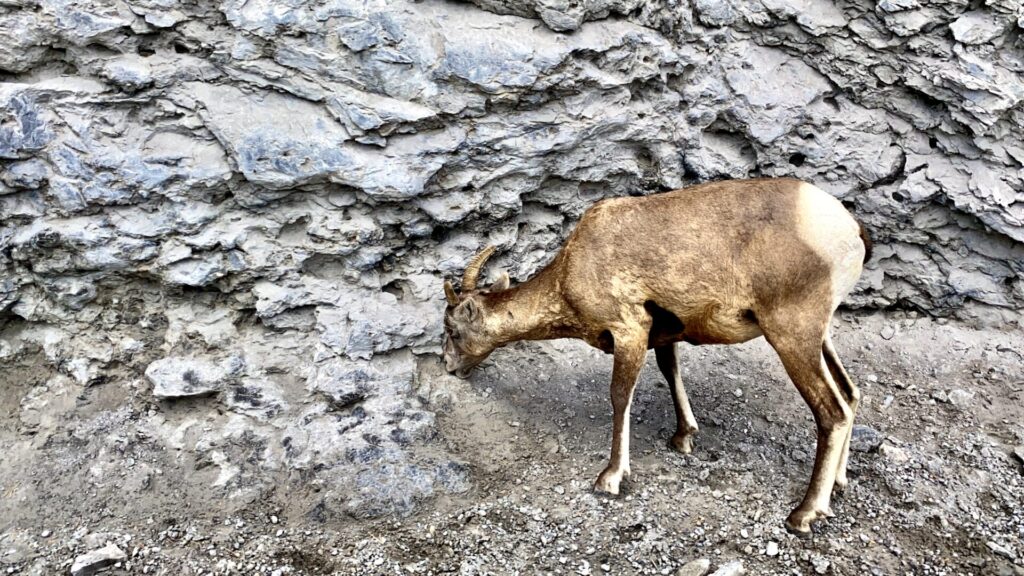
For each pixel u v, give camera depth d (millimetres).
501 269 6086
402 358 5746
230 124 5211
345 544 4750
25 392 5340
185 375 5336
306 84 5285
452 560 4613
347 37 5191
